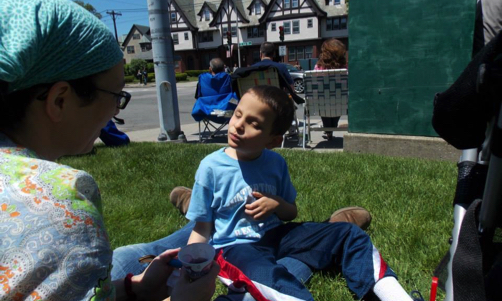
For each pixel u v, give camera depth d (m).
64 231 0.92
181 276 1.52
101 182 4.22
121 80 1.14
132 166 4.76
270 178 2.16
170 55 6.96
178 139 7.23
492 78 1.15
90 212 0.98
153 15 6.79
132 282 1.72
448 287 1.56
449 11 4.51
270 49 6.41
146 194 3.78
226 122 7.20
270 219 2.18
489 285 1.41
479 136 1.48
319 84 5.79
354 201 3.32
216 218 2.13
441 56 4.66
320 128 5.95
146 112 13.68
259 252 1.94
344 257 2.00
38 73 0.95
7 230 0.89
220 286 2.17
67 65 0.98
